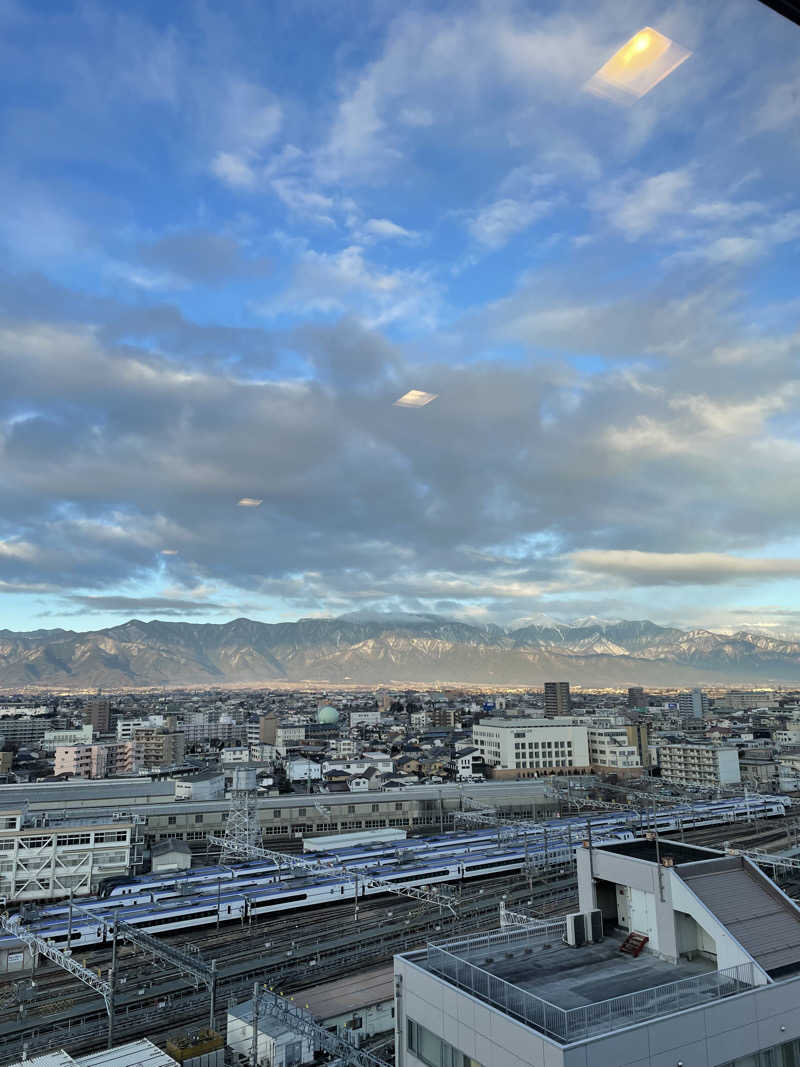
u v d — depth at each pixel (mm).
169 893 82125
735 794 158375
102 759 194875
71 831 92062
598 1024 22844
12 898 88062
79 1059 36656
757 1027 24594
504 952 30250
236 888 84188
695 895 28750
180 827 122438
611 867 32031
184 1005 55969
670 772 195000
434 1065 26703
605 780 178375
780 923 28453
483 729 198250
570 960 29266
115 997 57375
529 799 141375
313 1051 45656
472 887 93000
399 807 134250
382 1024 52125
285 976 61125
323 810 130125
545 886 92625
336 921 78438
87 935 70438
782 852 106562
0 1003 57438
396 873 90750
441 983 26641
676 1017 23078
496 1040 23672
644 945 30203
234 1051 47562
